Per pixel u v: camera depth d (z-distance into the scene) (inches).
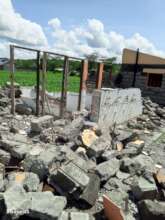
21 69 689.6
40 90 396.8
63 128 297.3
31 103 411.5
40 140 271.0
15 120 338.6
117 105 381.4
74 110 434.3
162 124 461.7
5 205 130.7
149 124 431.5
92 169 196.2
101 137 256.1
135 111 464.8
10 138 240.2
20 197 136.6
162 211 148.3
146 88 727.1
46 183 170.9
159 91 705.0
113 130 313.6
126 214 149.6
